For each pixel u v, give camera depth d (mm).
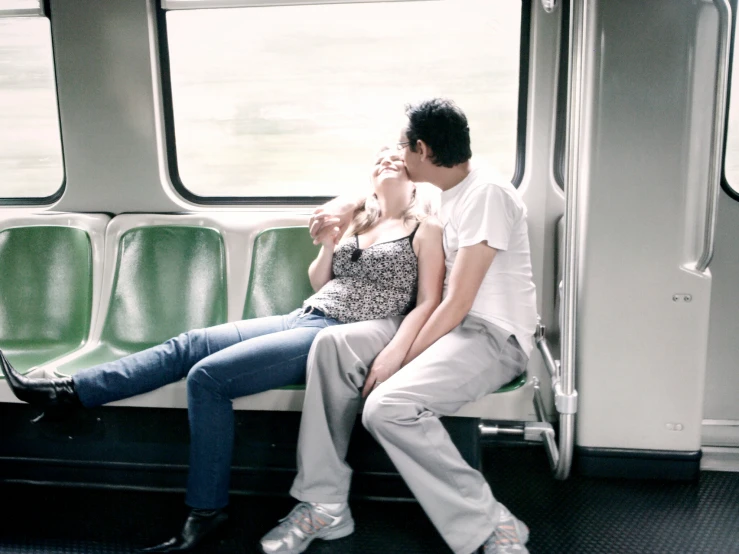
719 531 2307
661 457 2625
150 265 2904
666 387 2578
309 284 2830
